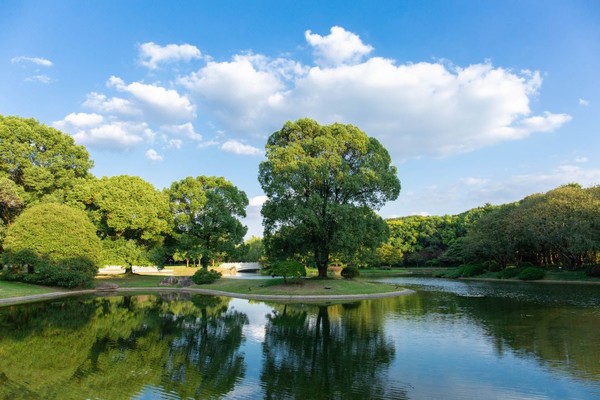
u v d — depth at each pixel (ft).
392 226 311.88
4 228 115.14
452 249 241.14
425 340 49.55
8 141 122.62
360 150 124.06
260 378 34.86
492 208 269.03
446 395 30.35
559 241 154.30
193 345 48.06
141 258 139.64
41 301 92.53
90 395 30.73
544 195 170.19
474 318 65.67
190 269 192.54
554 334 51.85
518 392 30.86
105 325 61.72
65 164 138.21
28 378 35.17
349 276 156.87
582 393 30.55
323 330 56.85
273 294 104.22
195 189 149.18
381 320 64.95
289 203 115.96
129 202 138.82
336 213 110.32
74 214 116.16
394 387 32.24
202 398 30.14
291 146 121.08
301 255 131.34
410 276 213.87
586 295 98.78
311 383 33.45
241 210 155.63
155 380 34.40
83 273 113.39
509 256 194.90
